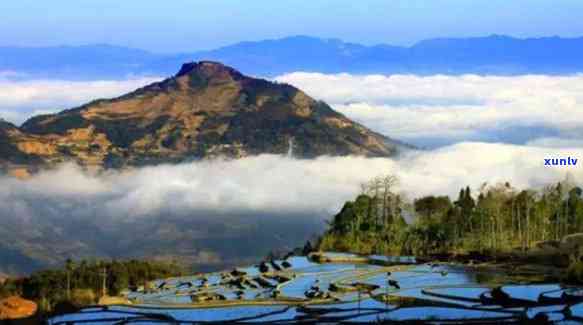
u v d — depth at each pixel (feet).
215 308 646.33
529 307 603.67
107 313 644.27
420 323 557.33
